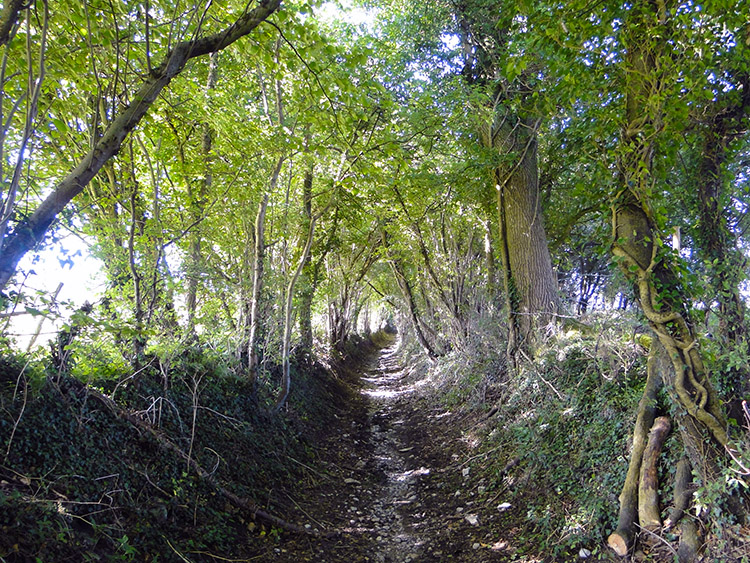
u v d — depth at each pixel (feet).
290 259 38.37
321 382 42.47
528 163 29.55
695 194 15.93
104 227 17.54
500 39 28.32
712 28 13.10
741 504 11.30
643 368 16.78
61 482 12.15
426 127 28.58
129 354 17.53
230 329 26.14
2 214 8.79
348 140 19.53
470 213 39.63
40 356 14.25
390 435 33.06
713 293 14.51
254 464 20.24
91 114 14.67
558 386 20.93
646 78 13.34
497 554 14.97
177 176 21.86
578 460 16.20
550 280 28.22
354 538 17.58
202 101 18.94
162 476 15.51
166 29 15.88
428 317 51.47
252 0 11.99
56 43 12.05
